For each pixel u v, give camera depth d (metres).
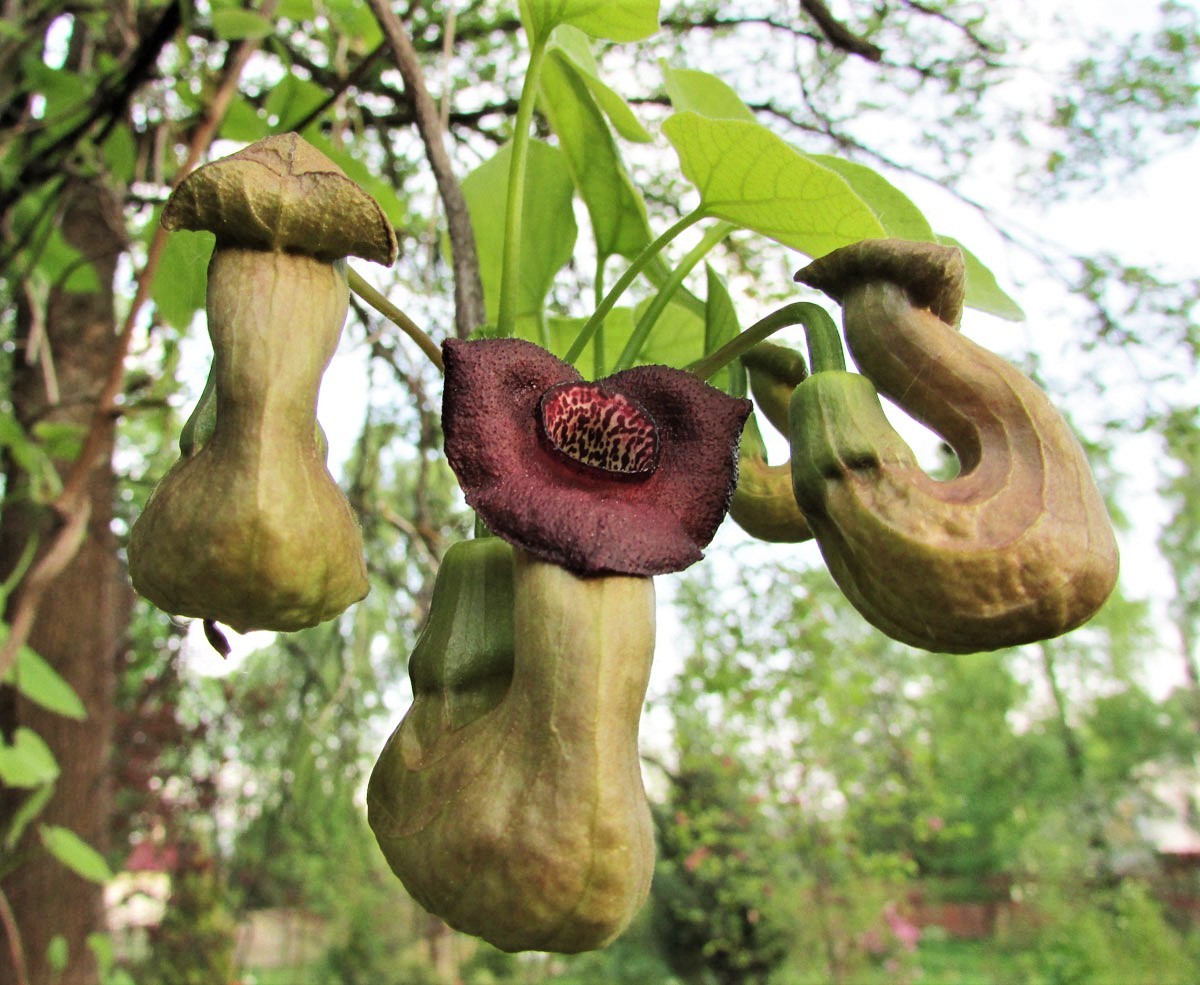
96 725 0.45
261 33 0.23
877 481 0.10
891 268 0.11
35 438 0.35
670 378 0.11
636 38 0.15
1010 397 0.10
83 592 0.44
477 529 0.12
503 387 0.11
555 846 0.10
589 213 0.20
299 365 0.10
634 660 0.10
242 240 0.11
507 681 0.11
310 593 0.10
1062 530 0.10
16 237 0.33
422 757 0.10
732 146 0.13
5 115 0.32
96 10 0.31
